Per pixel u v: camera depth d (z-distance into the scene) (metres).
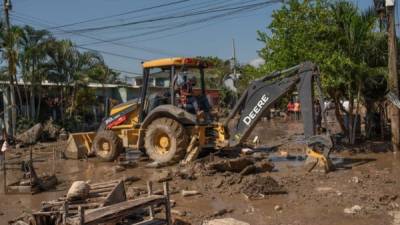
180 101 14.27
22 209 9.29
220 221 7.14
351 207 8.24
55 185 11.63
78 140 17.16
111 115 16.31
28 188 10.77
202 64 14.83
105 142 15.91
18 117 25.70
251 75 18.62
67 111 28.03
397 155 14.09
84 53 28.03
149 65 14.70
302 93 12.40
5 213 9.04
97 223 5.95
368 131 17.94
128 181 11.50
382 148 15.48
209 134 14.12
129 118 15.81
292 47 15.68
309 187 10.02
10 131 25.88
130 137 15.30
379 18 15.75
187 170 11.88
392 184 10.01
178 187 10.50
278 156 15.20
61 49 26.45
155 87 15.97
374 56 16.05
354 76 15.34
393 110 14.99
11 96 24.95
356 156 14.23
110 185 8.20
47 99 29.02
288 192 9.66
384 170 11.66
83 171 13.92
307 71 12.35
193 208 8.66
